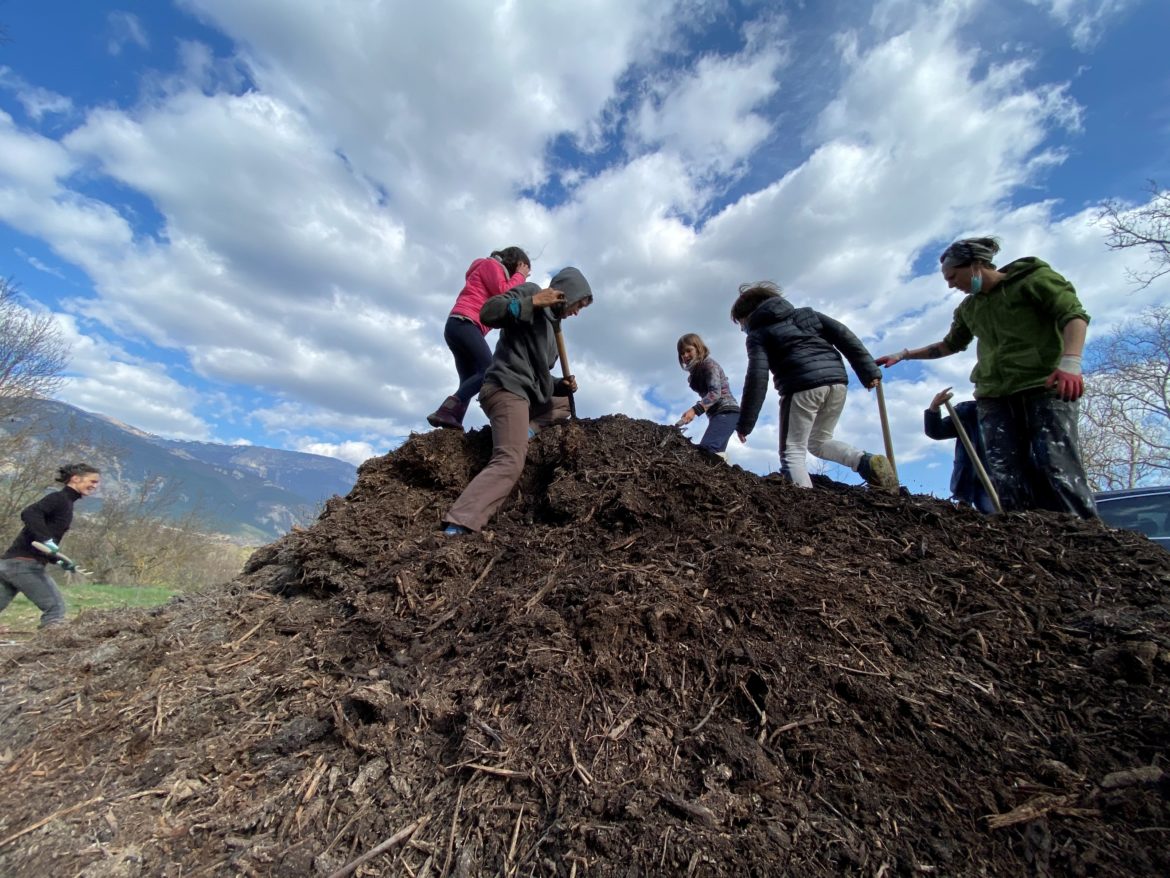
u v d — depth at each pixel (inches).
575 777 63.4
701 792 61.4
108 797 67.3
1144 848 54.6
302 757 71.4
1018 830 57.3
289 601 108.3
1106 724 69.6
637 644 79.8
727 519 114.9
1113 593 93.7
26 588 186.7
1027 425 129.6
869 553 106.5
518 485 131.4
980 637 84.1
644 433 141.3
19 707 83.8
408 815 62.7
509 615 87.5
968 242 132.0
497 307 120.0
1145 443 623.2
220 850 60.4
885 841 56.7
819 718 69.8
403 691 77.9
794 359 150.6
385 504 126.6
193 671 89.4
